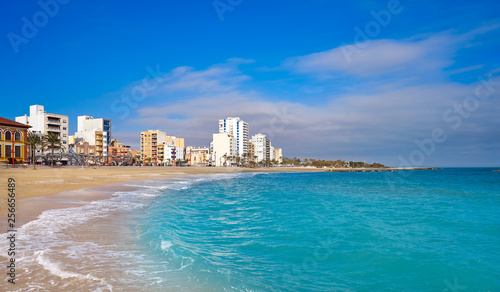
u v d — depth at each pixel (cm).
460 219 1881
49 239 1001
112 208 1825
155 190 3341
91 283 654
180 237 1226
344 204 2700
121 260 834
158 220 1547
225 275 778
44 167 7994
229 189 4319
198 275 759
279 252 1059
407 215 2042
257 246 1135
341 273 859
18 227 1152
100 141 15538
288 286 744
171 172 9350
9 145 7831
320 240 1248
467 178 9925
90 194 2470
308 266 911
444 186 5834
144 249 966
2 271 699
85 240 1023
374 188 5194
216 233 1355
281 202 2758
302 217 1869
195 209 2128
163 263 837
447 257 1025
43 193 2341
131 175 6244
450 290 748
